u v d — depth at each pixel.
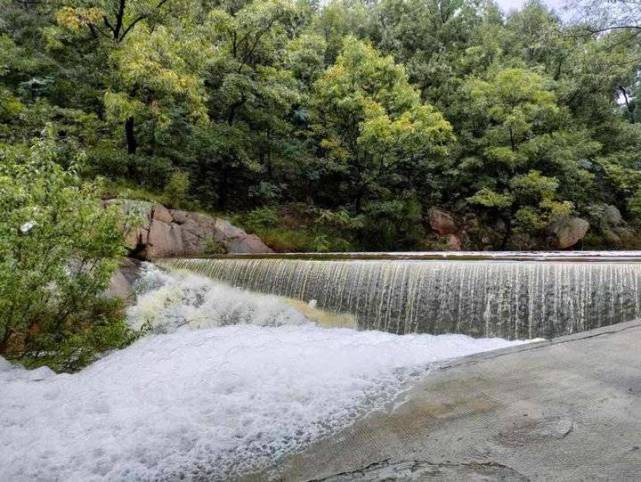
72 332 4.97
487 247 16.84
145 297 8.23
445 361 2.76
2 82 12.86
